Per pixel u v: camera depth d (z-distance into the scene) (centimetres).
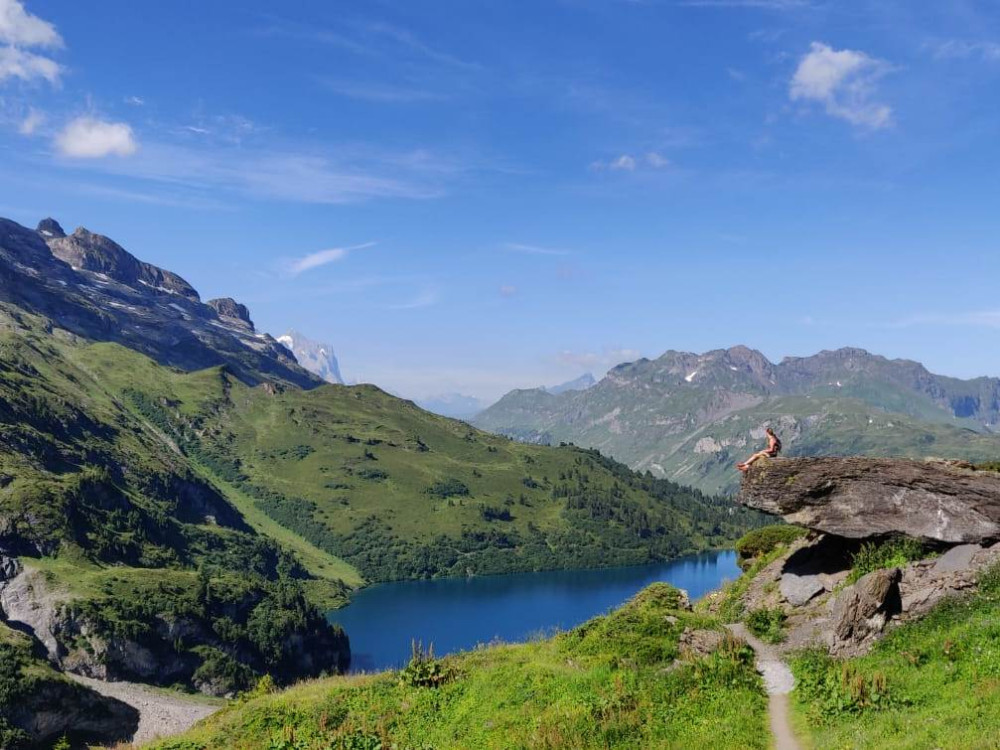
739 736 2194
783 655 2877
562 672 2797
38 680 12888
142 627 16925
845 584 3159
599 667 2773
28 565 17625
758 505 3456
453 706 2745
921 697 2253
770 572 3634
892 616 2789
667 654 2802
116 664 16050
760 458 3550
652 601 3347
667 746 2194
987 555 2903
